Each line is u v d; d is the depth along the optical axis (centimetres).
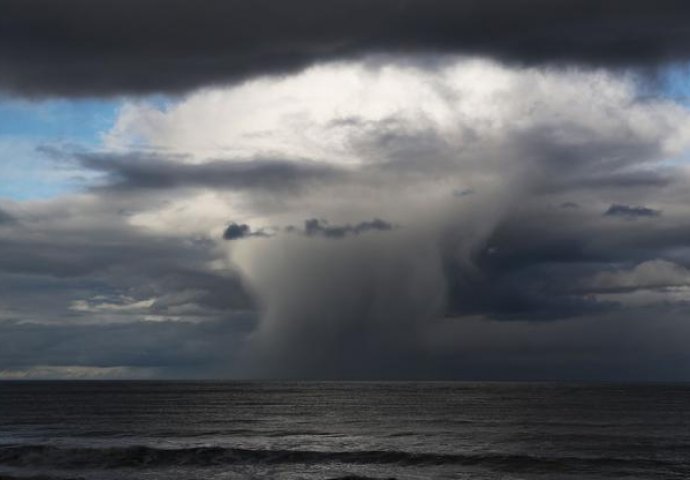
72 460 4447
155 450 4706
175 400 13450
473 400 13525
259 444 5622
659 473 4156
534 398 14462
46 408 10519
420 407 10938
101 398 14325
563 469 4278
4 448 4716
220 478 3956
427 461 4525
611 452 4966
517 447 5300
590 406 10975
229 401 13112
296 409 10412
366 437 6144
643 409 10088
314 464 4431
